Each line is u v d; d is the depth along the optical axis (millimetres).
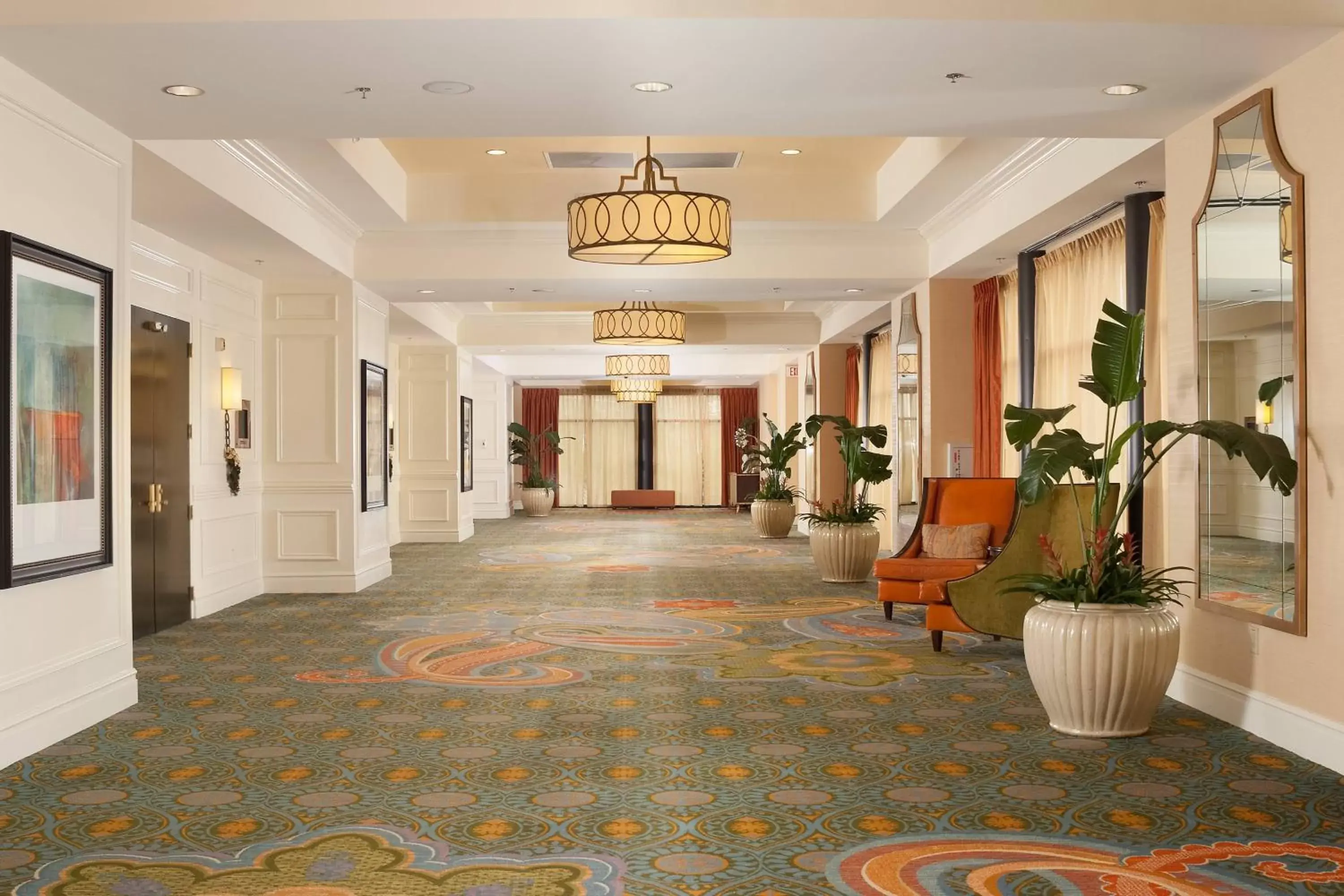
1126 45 4332
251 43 4242
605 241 7051
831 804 3930
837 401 16438
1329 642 4359
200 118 5195
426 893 3115
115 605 5418
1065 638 4828
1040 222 7789
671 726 5102
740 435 24188
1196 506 5398
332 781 4219
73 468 4980
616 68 4535
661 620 8430
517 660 6797
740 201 9266
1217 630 5238
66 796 4039
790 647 7211
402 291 10688
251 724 5148
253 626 8133
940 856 3406
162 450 7953
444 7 4016
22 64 4465
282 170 7484
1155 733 4910
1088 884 3174
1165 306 6840
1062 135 5598
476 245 9953
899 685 6012
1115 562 5023
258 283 9953
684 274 10016
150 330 7688
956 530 7953
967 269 9680
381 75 4605
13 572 4473
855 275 10117
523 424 25469
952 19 4062
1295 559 4535
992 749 4680
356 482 10148
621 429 25609
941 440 10258
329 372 10055
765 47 4312
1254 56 4473
